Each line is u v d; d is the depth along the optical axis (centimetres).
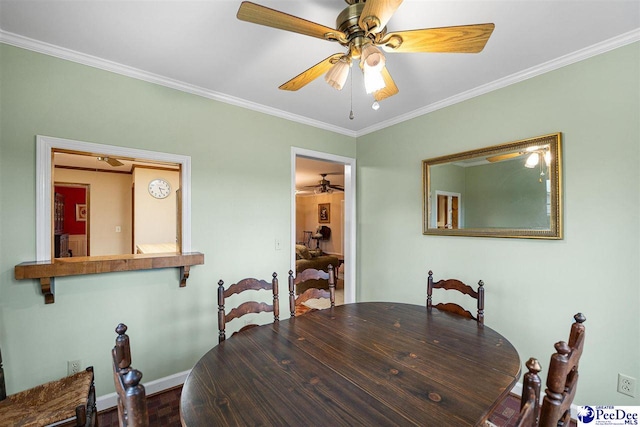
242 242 259
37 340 175
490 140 227
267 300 273
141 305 209
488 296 227
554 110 194
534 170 203
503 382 107
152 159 215
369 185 332
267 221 275
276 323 171
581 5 143
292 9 148
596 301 177
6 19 153
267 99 256
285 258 286
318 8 148
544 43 174
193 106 234
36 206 174
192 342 231
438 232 260
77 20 154
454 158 248
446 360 124
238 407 93
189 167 231
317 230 937
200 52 186
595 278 177
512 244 214
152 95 215
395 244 302
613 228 171
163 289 219
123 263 190
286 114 286
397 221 300
